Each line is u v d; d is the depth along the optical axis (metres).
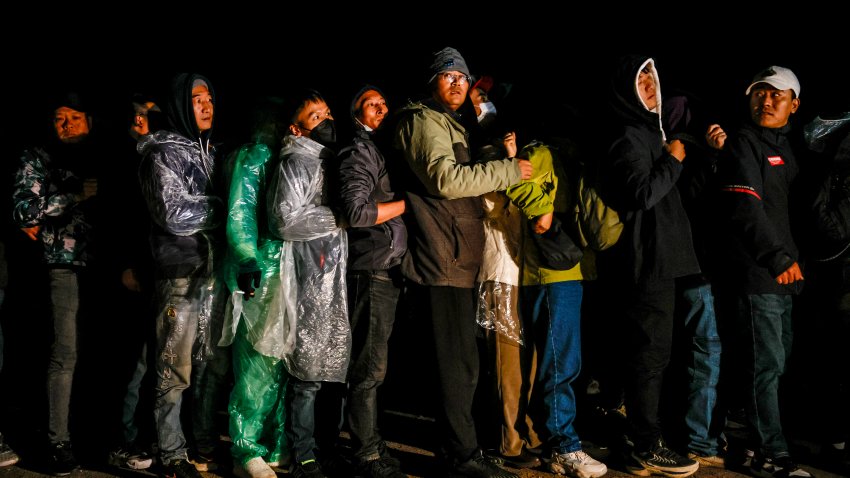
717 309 3.48
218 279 3.22
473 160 3.35
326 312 3.07
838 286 3.49
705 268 3.40
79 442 3.72
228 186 3.23
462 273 3.07
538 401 3.35
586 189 3.19
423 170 2.98
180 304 3.08
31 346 4.47
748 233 3.15
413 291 3.18
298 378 3.08
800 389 4.12
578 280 3.30
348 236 3.15
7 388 4.60
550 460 3.31
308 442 3.17
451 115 3.22
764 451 3.30
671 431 3.77
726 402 3.52
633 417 3.29
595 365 4.00
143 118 3.61
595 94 3.33
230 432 3.26
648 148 3.17
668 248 3.12
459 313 3.09
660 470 3.24
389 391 4.62
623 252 3.20
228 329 3.11
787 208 3.32
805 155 3.52
